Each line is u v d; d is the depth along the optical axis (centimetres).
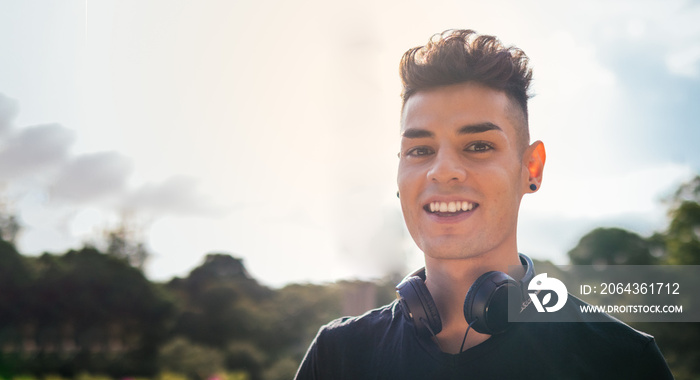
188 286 1680
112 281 1569
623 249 1622
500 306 88
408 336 95
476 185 92
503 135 93
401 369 93
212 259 1702
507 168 93
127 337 1555
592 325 91
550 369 87
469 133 92
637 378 88
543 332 90
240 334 1519
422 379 91
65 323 1530
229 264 1680
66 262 1576
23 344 1457
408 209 97
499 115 94
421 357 92
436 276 98
